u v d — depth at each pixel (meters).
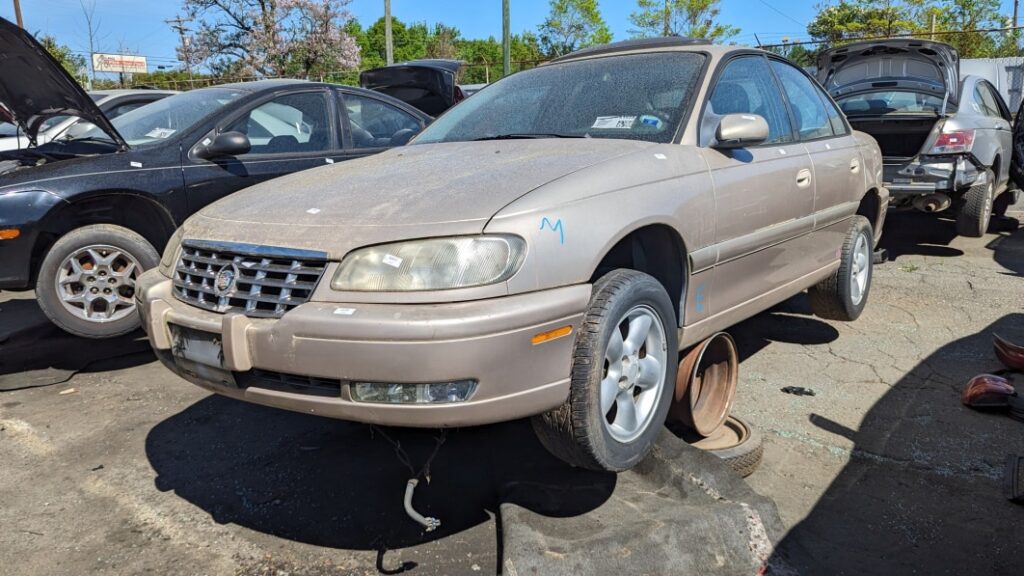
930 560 2.55
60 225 4.46
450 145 3.50
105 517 2.92
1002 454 3.26
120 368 4.60
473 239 2.34
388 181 2.81
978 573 2.48
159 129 5.16
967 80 8.05
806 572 2.48
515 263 2.35
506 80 4.18
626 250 3.16
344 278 2.37
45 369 4.44
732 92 3.65
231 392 2.55
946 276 6.36
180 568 2.58
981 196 7.46
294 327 2.32
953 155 6.93
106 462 3.38
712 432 3.31
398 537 2.73
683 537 2.53
